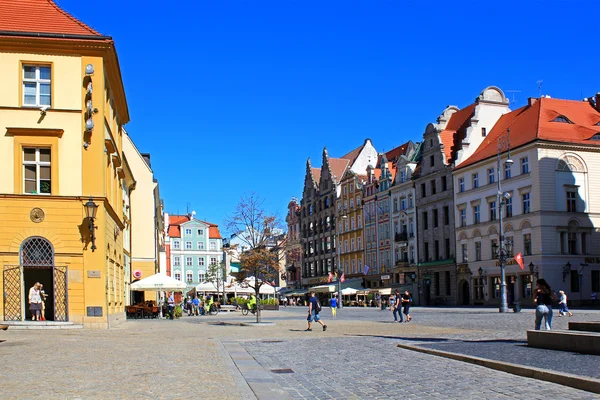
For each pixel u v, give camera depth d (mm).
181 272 133500
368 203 95312
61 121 27688
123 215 41094
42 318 26828
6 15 28344
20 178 27219
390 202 88625
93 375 12242
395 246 86812
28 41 27375
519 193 61594
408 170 84062
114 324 31000
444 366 13227
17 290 26750
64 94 27781
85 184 27594
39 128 27375
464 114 79750
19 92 27453
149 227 56750
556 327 26484
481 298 68125
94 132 27844
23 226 26984
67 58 27891
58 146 27562
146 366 13766
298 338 23203
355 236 99438
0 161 27125
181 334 25641
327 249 109812
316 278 112875
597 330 16109
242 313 59156
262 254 39156
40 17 28656
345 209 103062
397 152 96312
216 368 13617
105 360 14797
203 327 32219
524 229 60625
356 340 21797
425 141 80062
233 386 11094
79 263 27281
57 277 27062
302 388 11039
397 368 13250
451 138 77750
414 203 82375
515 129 65500
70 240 27281
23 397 9742
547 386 10227
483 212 68000
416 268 81125
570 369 11438
